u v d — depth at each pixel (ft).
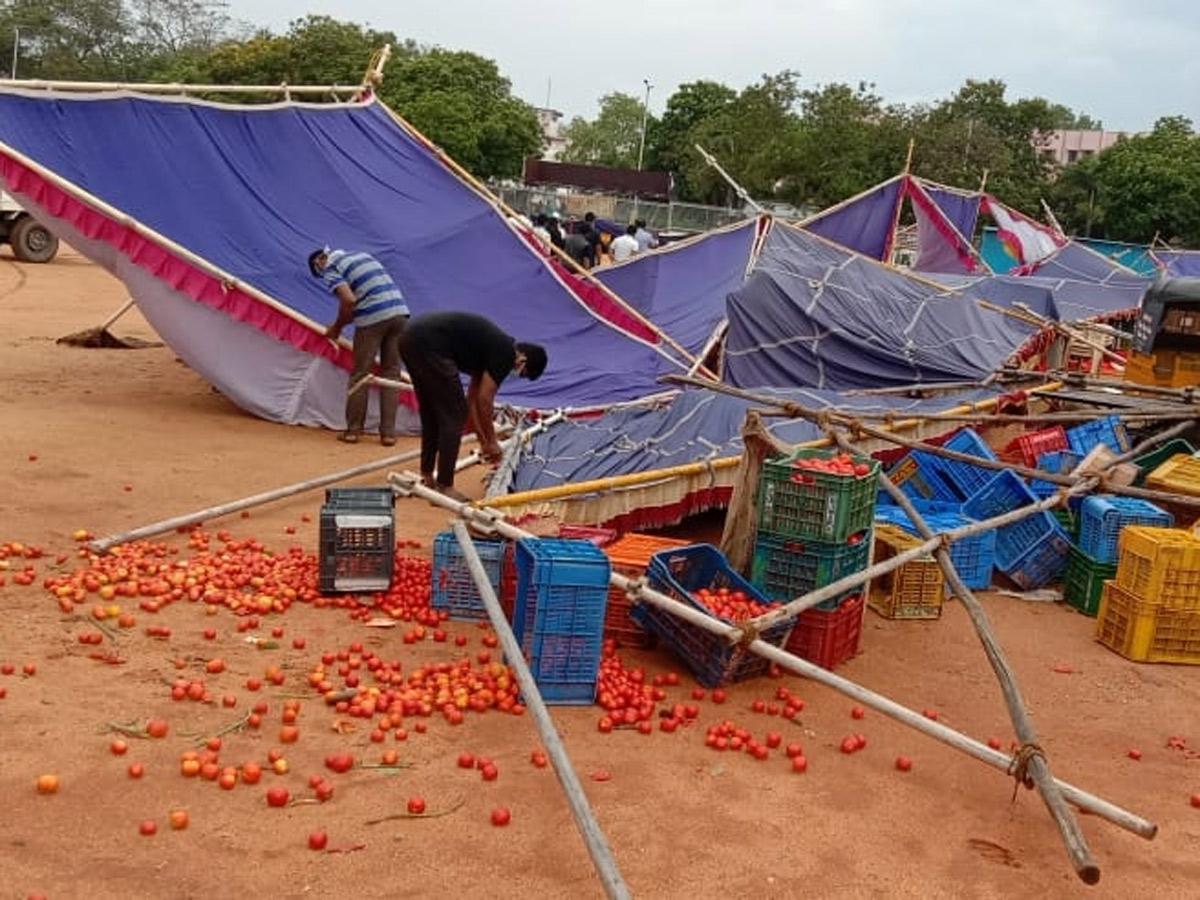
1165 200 200.13
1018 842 16.46
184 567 23.91
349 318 38.40
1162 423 38.04
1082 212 208.95
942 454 30.63
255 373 39.96
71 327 59.98
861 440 33.63
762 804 16.79
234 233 40.68
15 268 87.40
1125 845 16.66
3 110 37.11
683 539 30.73
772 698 20.80
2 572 22.99
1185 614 24.47
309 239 42.68
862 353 44.50
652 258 59.47
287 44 191.72
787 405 31.32
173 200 39.60
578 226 87.76
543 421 35.35
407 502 32.32
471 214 47.83
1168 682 23.61
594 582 19.08
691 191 244.63
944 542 23.49
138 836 14.38
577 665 19.38
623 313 50.06
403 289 44.16
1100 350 53.57
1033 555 29.32
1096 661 24.57
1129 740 20.53
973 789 17.99
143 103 40.40
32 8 242.37
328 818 15.24
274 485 32.07
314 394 40.40
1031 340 50.11
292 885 13.67
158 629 20.71
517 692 19.22
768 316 45.01
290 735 17.22
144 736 16.93
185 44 258.57
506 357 27.76
